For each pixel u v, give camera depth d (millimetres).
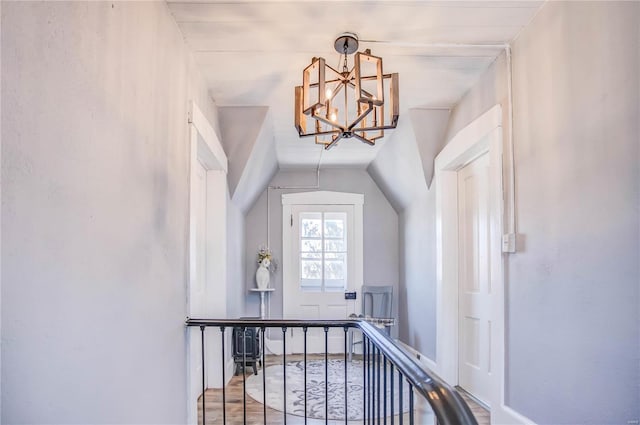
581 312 1765
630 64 1501
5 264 882
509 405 2357
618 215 1558
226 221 3736
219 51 2510
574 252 1813
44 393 1004
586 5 1740
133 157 1570
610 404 1590
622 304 1535
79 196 1171
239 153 3691
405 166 4297
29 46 961
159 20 1909
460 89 3092
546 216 2033
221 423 2824
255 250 5352
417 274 4504
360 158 5004
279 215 5418
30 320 958
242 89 3090
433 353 3924
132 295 1546
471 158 3281
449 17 2156
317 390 3588
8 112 892
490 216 3057
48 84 1030
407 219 4980
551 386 1976
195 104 2484
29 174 957
